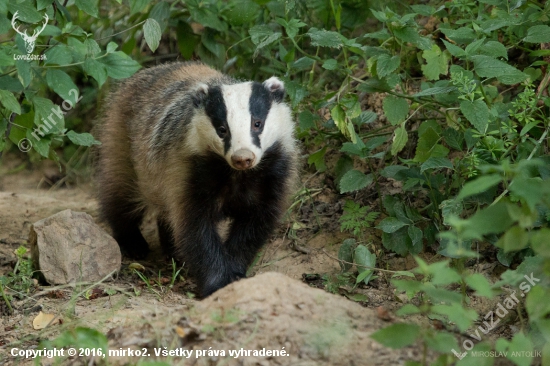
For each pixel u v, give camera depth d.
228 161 9.66
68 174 17.05
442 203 9.94
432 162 9.94
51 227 10.60
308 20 14.39
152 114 11.42
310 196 12.74
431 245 11.17
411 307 6.38
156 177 10.95
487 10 12.23
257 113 9.89
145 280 10.44
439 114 12.30
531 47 11.95
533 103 9.74
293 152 10.77
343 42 10.83
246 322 7.49
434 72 10.16
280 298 7.80
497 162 9.80
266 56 13.89
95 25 16.23
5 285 10.23
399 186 12.44
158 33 10.52
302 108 13.20
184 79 11.66
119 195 12.44
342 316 7.74
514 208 6.28
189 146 10.22
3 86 9.95
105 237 10.84
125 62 9.84
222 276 10.35
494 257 10.63
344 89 13.03
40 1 9.71
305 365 7.05
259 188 10.60
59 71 9.58
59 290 10.16
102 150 12.60
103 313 9.14
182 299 10.16
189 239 10.38
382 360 7.14
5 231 13.05
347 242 11.06
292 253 11.95
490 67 9.52
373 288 10.58
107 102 13.10
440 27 11.45
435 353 7.22
